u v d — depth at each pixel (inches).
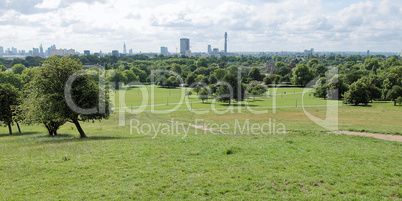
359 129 1154.0
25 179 509.0
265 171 544.7
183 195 442.3
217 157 660.1
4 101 1354.6
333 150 720.3
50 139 1035.3
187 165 591.5
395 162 602.2
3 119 1354.6
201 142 868.6
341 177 510.3
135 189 463.2
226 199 425.4
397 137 983.0
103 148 762.2
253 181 492.4
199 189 463.5
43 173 542.3
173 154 687.1
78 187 474.0
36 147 810.8
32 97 1072.2
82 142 896.3
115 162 614.9
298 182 487.8
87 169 566.9
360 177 509.7
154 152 709.3
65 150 743.7
